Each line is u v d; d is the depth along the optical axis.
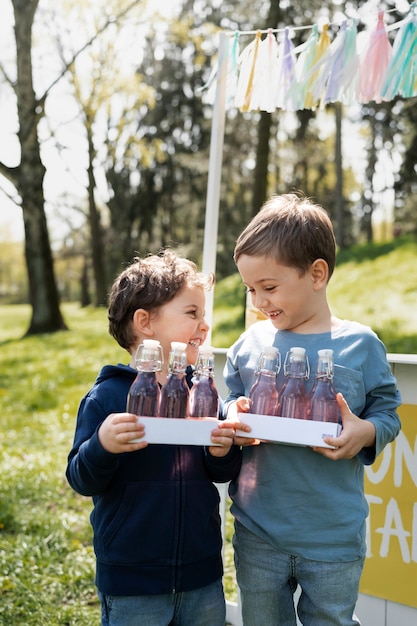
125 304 1.63
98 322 13.89
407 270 11.71
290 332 1.64
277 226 1.55
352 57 2.13
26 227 13.05
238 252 1.60
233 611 2.37
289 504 1.55
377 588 2.15
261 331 1.72
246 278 1.59
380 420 1.52
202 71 14.06
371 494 2.17
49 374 10.23
